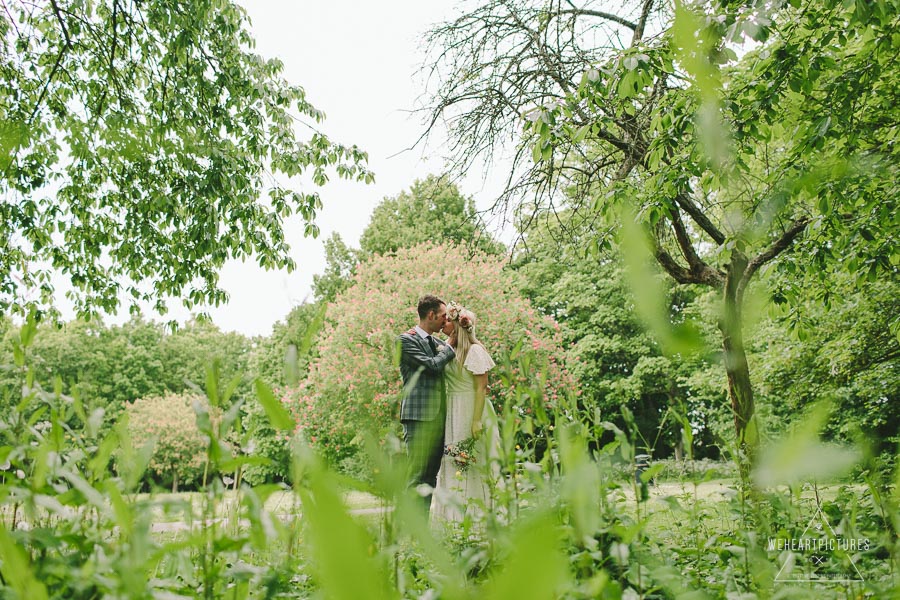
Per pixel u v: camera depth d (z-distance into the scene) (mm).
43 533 632
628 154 5219
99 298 7820
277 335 19141
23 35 6703
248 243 7434
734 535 1426
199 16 6363
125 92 6785
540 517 149
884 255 3713
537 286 18656
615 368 19453
